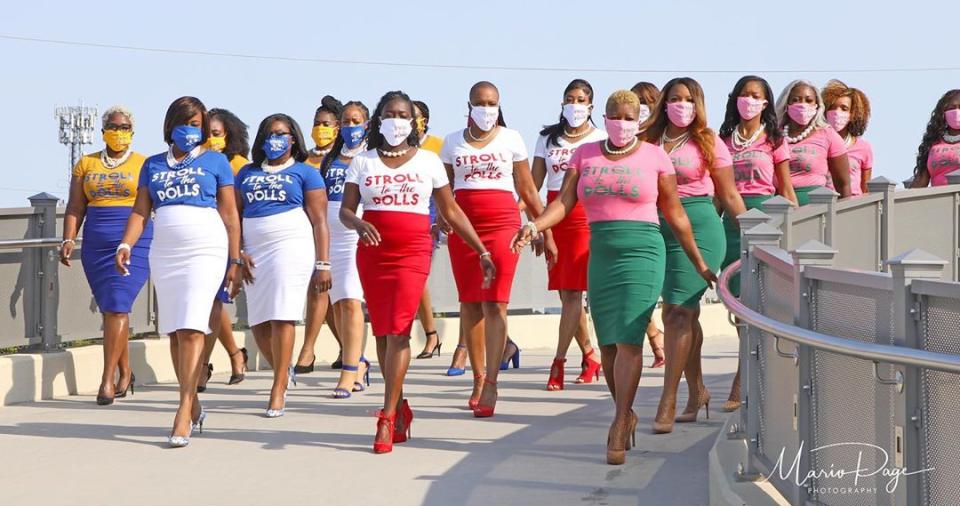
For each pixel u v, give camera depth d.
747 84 8.67
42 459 7.22
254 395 10.00
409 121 7.46
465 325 8.98
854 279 4.50
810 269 5.03
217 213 7.82
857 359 4.52
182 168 7.73
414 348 13.63
